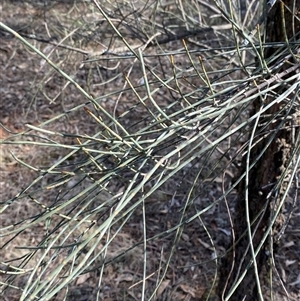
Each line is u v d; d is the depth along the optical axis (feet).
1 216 12.63
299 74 3.51
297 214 11.38
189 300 10.30
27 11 16.62
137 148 3.45
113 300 10.46
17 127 15.93
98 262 11.05
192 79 13.83
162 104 14.37
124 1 8.68
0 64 18.38
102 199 11.92
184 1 10.10
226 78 10.55
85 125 15.51
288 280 10.33
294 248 10.95
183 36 7.98
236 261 7.07
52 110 16.31
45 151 14.60
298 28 5.51
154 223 11.97
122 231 11.78
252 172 6.48
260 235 6.59
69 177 3.82
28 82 17.52
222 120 3.90
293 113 4.39
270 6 4.52
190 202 4.33
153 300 10.34
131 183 3.16
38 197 13.00
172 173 3.10
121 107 15.40
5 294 10.38
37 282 2.95
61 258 10.23
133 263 11.09
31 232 11.99
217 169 11.69
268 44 4.35
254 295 6.95
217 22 11.24
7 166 14.20
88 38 8.82
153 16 8.29
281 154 6.07
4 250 11.53
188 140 3.18
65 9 12.63
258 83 4.22
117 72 16.26
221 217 11.90
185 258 11.23
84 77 16.84
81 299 10.50
